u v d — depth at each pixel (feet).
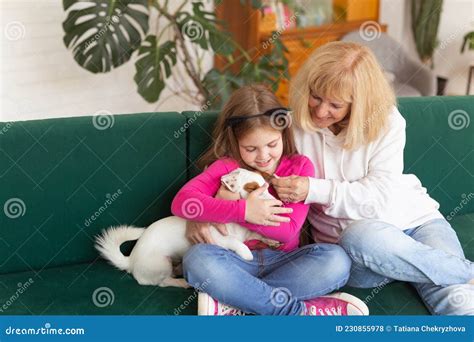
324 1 10.15
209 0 9.46
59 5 8.45
